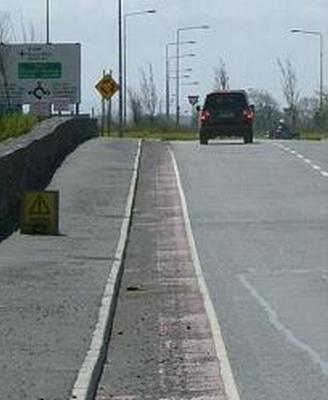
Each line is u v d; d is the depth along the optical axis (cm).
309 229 3262
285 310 2022
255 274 2470
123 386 1491
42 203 3064
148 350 1730
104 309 1972
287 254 2778
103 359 1630
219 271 2531
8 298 2078
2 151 3403
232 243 3012
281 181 4728
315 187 4469
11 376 1451
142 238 3198
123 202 3966
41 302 2041
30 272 2408
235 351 1684
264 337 1783
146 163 5631
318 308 2034
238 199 4112
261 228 3312
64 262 2570
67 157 5547
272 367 1574
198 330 1888
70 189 4297
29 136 4472
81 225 3328
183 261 2748
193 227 3378
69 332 1758
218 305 2091
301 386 1460
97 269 2478
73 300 2066
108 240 3008
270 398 1398
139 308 2117
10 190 3275
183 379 1529
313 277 2405
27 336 1722
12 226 3181
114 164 5381
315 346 1708
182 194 4322
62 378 1442
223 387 1473
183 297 2238
